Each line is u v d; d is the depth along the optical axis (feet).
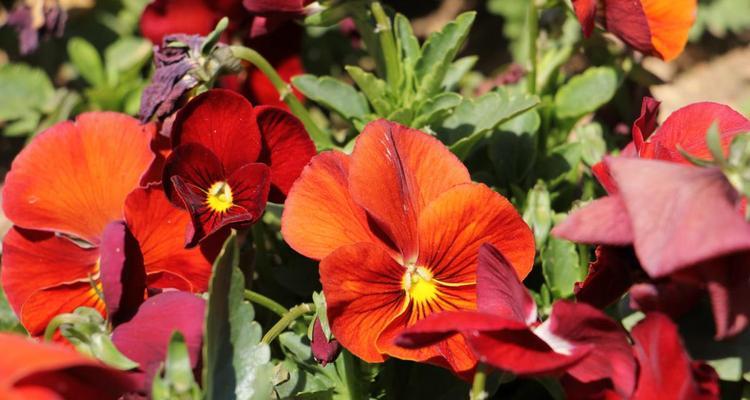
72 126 1.37
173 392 1.19
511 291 1.22
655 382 1.20
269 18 1.52
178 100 1.41
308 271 1.48
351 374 1.36
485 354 1.17
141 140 1.38
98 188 1.37
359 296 1.26
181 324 1.25
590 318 1.19
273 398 1.34
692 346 1.25
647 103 1.32
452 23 1.52
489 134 1.57
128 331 1.25
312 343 1.30
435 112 1.47
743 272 1.18
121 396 1.23
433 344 1.22
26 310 1.35
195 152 1.34
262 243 1.49
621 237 1.19
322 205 1.29
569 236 1.20
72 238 1.38
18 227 1.37
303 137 1.37
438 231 1.27
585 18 1.42
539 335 1.22
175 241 1.34
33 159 1.37
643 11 1.41
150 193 1.33
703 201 1.15
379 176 1.28
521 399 1.46
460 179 1.30
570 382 1.23
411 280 1.28
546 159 1.57
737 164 1.17
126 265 1.27
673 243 1.15
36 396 1.11
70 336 1.25
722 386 1.31
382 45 1.52
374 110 1.55
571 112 1.60
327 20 1.52
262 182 1.34
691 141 1.29
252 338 1.26
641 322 1.20
